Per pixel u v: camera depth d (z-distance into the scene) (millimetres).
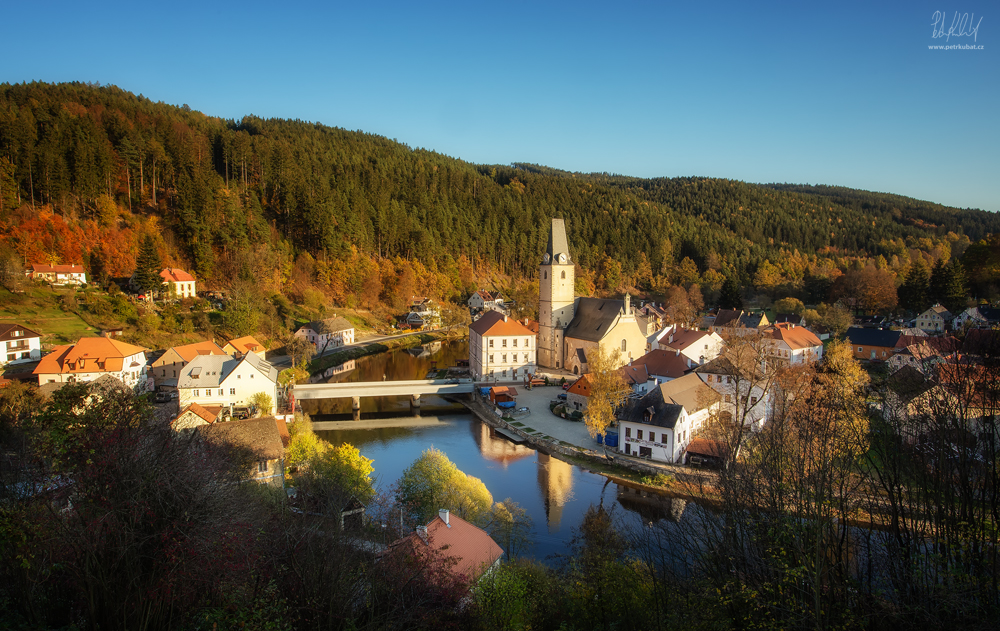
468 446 77562
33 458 23016
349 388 93188
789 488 27812
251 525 25375
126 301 121188
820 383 62750
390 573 27406
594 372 85500
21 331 95812
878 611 22016
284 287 169625
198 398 82188
